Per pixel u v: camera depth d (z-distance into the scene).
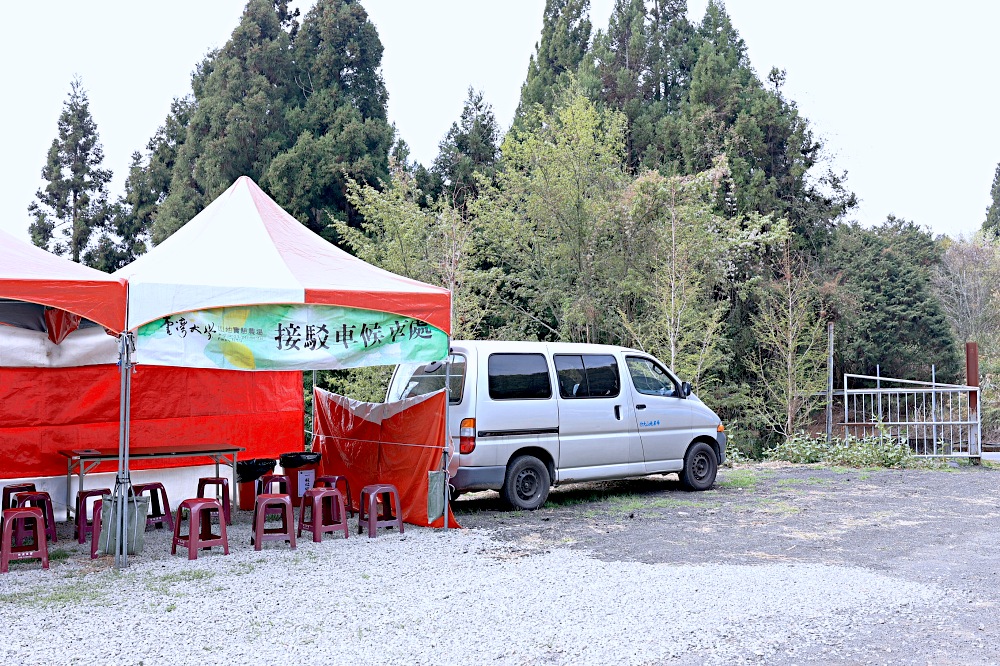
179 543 7.59
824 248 30.28
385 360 8.19
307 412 22.25
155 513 9.20
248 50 30.73
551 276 24.66
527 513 9.69
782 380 25.88
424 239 22.84
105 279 6.82
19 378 9.46
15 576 6.72
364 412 9.91
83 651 4.83
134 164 38.44
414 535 8.39
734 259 25.55
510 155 25.31
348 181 25.78
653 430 11.05
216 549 7.77
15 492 8.94
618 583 6.40
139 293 6.95
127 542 7.17
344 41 31.09
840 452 15.86
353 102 31.23
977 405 15.73
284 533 7.95
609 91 36.66
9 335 9.30
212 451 9.21
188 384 10.68
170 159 35.94
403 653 4.82
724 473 13.81
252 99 29.03
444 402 8.82
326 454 10.67
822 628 5.29
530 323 25.44
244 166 28.97
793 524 9.05
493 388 9.60
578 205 23.53
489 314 24.80
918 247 41.09
